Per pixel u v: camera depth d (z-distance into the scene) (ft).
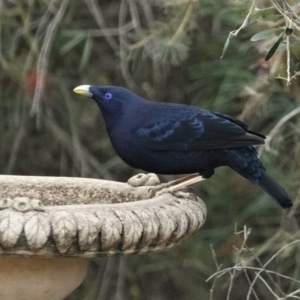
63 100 43.70
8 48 39.99
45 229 17.08
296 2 27.27
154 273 46.83
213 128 25.63
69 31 38.27
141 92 43.32
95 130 44.83
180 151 25.63
